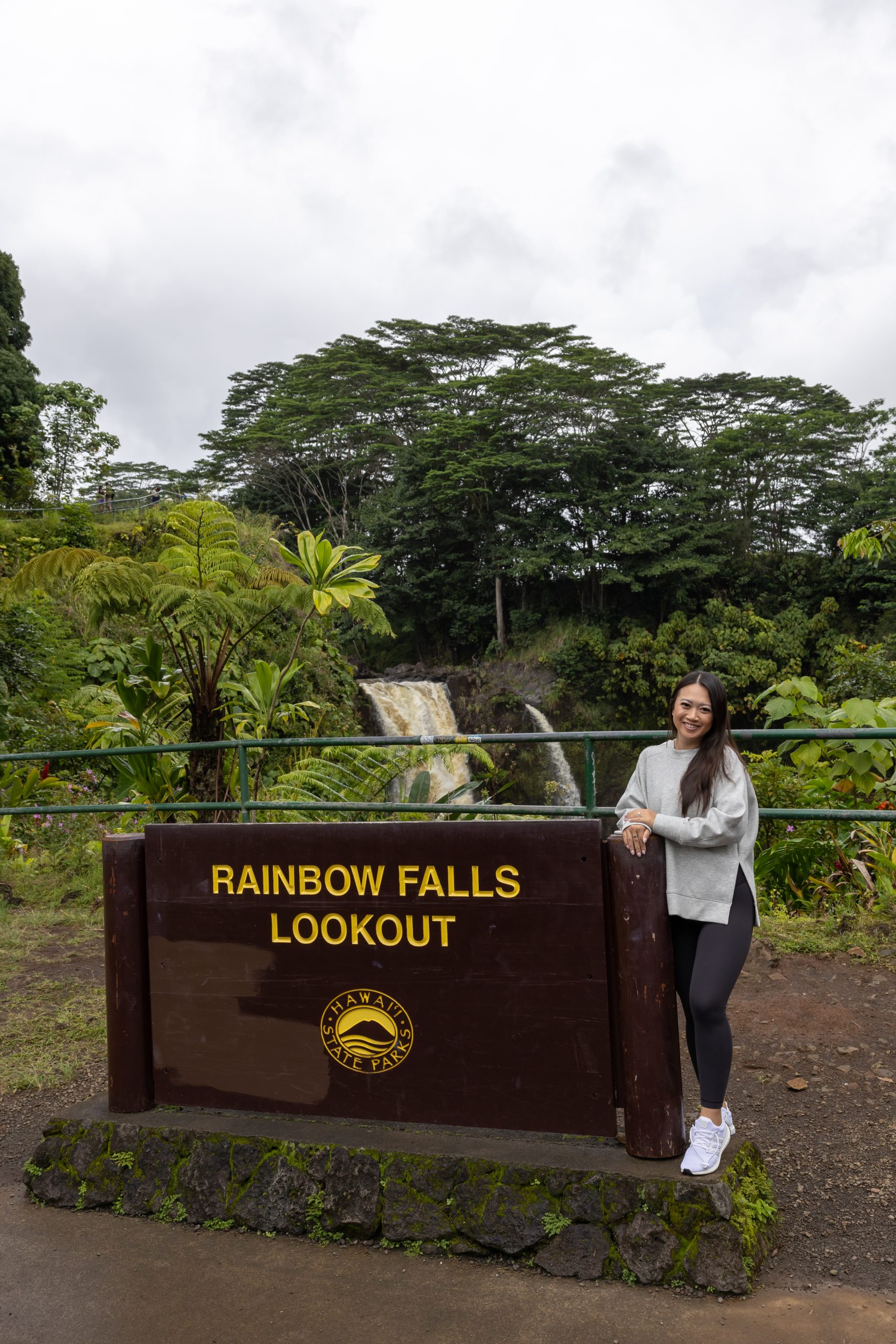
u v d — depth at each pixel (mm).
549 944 2732
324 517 49531
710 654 31328
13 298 35438
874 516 34750
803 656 32219
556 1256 2533
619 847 2676
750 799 2670
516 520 38094
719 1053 2549
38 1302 2465
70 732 10266
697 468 38594
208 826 3057
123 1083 3088
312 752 10898
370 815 7141
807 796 5859
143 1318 2383
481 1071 2791
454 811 5203
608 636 35906
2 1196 3045
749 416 38156
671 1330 2260
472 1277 2525
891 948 4750
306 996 2955
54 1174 3008
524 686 33750
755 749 31375
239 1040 3021
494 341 45281
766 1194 2705
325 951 2934
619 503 37219
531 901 2746
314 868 2938
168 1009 3094
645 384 40156
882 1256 2535
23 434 29297
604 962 2688
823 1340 2201
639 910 2641
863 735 4363
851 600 35656
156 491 32125
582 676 33375
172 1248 2721
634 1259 2475
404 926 2857
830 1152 3080
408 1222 2674
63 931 5871
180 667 7559
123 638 14641
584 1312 2350
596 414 39062
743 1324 2275
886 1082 3496
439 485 37875
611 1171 2566
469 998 2801
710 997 2535
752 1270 2449
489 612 39312
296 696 15758
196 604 6840
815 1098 3436
